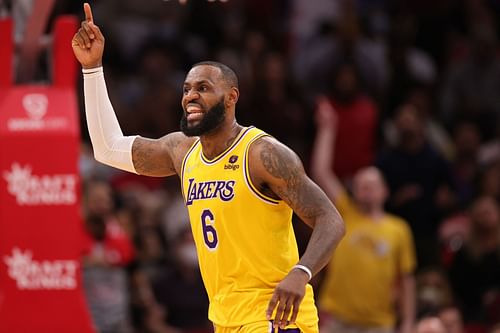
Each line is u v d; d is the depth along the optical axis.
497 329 19.88
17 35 15.69
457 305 23.91
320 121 23.70
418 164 25.50
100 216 19.78
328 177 23.25
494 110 29.59
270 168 11.29
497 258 23.78
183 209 24.28
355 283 22.00
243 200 11.44
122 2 28.95
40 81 16.95
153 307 21.34
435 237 25.28
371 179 22.38
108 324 19.58
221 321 11.67
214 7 29.05
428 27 31.67
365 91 28.77
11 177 14.06
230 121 11.70
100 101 12.42
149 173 12.52
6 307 13.98
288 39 29.81
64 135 14.19
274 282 11.59
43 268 14.09
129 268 21.12
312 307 11.84
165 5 29.16
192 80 11.60
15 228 14.04
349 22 28.91
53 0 13.96
